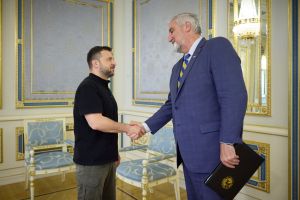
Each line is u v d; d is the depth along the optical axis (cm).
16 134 303
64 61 334
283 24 203
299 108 188
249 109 228
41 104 319
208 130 129
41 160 251
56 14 327
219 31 248
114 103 172
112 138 166
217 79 124
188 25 140
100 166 158
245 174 129
